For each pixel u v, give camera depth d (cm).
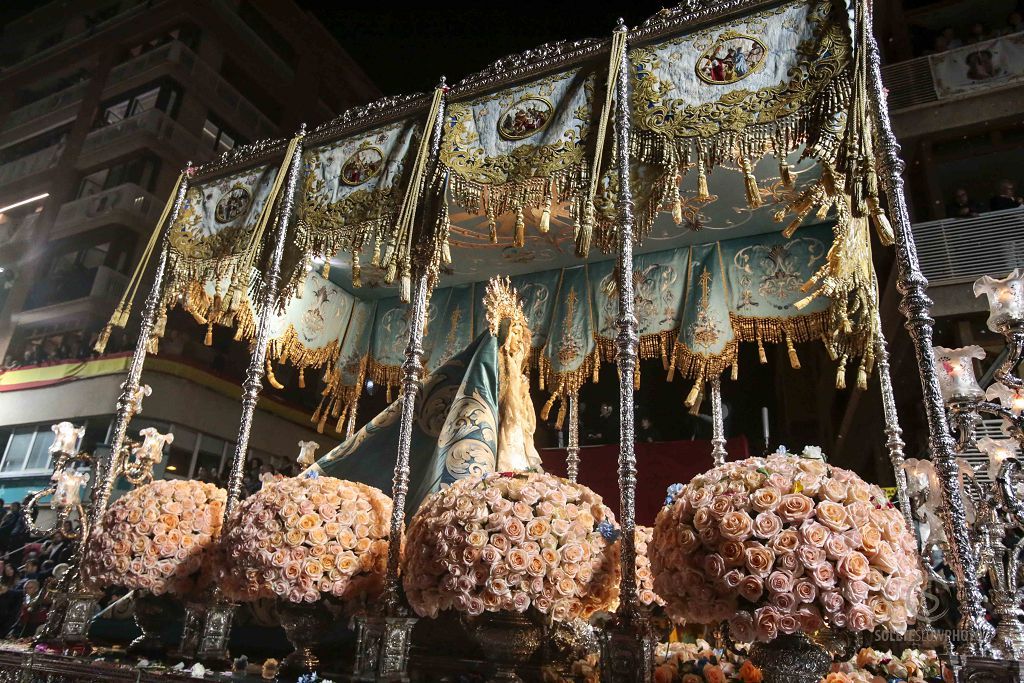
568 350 642
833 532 238
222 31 2155
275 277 478
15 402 1627
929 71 1278
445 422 431
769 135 348
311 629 335
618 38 397
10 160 2361
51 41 2486
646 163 372
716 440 556
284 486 347
